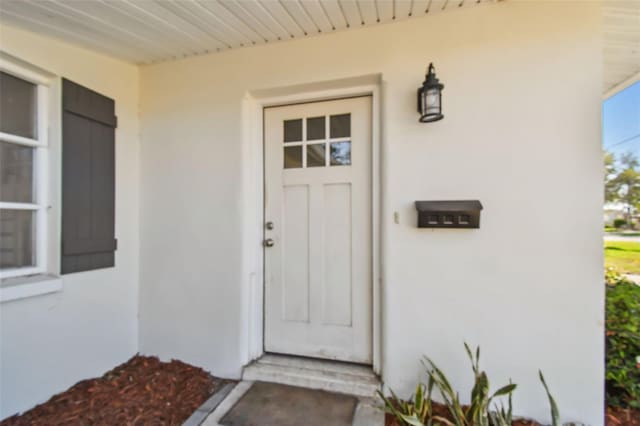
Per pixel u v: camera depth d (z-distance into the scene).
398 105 1.93
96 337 2.17
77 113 2.06
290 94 2.25
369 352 2.15
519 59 1.76
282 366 2.19
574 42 1.69
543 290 1.73
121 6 1.67
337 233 2.22
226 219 2.30
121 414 1.77
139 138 2.53
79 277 2.06
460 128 1.84
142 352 2.48
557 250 1.72
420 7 1.79
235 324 2.25
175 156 2.43
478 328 1.81
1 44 1.70
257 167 2.35
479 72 1.81
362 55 1.99
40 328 1.83
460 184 1.84
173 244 2.42
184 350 2.37
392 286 1.93
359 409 1.81
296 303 2.31
